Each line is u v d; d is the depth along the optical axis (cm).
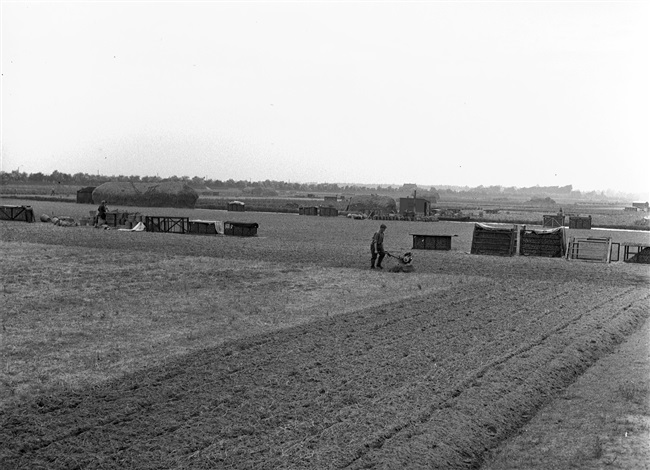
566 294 2512
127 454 1000
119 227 5638
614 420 1224
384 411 1193
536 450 1105
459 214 9825
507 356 1570
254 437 1070
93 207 9225
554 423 1225
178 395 1251
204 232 5203
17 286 2442
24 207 6038
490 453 1111
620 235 6412
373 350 1595
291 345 1633
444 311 2109
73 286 2470
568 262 3716
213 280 2700
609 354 1705
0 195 12206
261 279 2766
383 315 2028
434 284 2722
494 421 1202
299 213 9494
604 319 2041
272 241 4675
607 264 3672
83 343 1636
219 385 1311
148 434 1072
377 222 7831
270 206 10788
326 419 1148
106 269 2941
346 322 1919
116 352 1551
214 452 1009
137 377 1352
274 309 2119
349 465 984
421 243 4397
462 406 1234
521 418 1256
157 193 10500
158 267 3045
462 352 1598
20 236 4459
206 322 1900
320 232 5772
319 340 1689
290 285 2623
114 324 1855
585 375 1516
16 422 1111
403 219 8869
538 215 11044
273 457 998
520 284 2756
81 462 971
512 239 4094
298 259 3525
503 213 11612
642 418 1233
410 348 1622
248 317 1984
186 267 3067
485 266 3409
